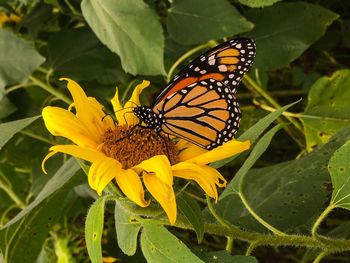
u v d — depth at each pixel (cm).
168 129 27
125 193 24
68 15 47
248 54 28
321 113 41
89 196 44
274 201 32
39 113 47
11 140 49
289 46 40
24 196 51
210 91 27
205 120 28
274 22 40
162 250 25
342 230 35
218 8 38
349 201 27
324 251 28
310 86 46
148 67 37
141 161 26
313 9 40
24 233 34
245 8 43
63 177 30
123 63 37
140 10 36
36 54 43
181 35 39
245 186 34
